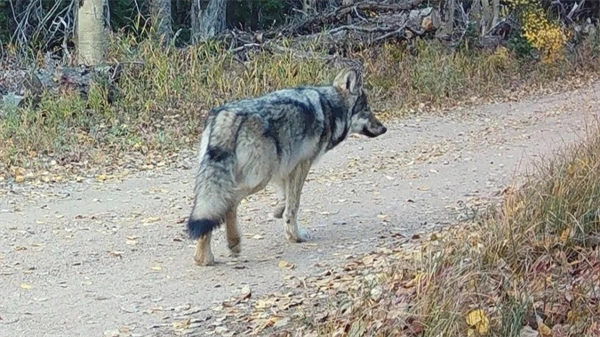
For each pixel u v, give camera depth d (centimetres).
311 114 866
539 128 1694
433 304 557
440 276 594
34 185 1217
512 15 2777
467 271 602
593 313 557
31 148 1388
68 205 1109
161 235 954
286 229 898
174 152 1455
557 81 2483
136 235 956
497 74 2378
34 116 1524
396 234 918
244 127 804
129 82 1695
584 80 2525
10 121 1477
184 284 773
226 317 686
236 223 834
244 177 812
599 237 704
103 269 827
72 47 2055
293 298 716
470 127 1733
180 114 1653
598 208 746
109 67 1719
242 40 2156
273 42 2064
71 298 741
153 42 1847
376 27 2242
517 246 673
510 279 602
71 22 2234
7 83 1623
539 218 728
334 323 607
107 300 735
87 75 1681
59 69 1672
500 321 540
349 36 2202
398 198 1115
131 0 2712
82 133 1505
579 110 1927
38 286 776
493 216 783
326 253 857
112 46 1820
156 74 1731
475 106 2017
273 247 884
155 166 1365
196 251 826
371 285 653
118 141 1481
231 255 855
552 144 1473
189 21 3064
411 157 1420
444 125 1758
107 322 682
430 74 2086
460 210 1024
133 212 1071
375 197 1124
